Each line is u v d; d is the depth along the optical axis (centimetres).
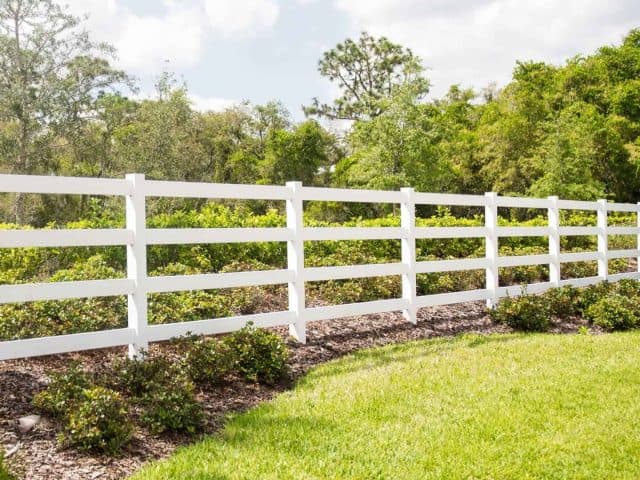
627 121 3434
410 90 2603
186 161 3012
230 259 1088
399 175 2572
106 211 1185
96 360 620
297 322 769
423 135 2614
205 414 528
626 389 607
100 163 3228
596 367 692
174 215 1125
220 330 689
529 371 666
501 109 3597
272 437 471
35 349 544
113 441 437
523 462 439
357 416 520
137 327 617
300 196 776
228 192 704
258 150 4153
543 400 568
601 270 1313
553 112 3250
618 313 1009
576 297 1105
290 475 405
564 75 3916
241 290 914
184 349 651
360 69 4709
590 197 2591
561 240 1644
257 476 402
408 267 909
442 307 1038
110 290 602
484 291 1032
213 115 3862
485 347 790
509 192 3083
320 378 632
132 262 621
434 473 418
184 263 1016
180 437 479
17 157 2986
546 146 2734
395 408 540
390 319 930
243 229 720
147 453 445
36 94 3089
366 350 759
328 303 942
